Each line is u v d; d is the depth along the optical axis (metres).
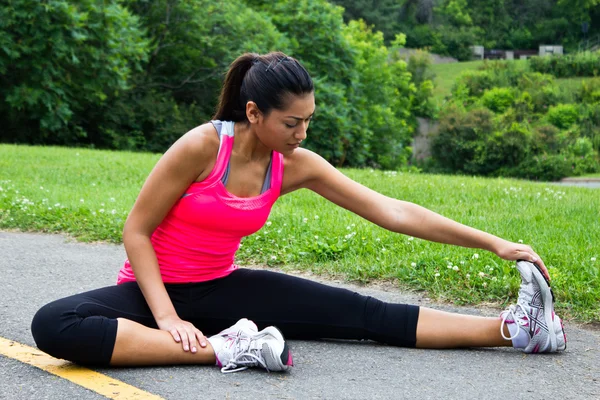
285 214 6.33
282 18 24.73
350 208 3.25
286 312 3.22
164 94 24.47
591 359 3.23
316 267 4.88
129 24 21.02
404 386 2.84
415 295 4.29
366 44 29.17
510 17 76.50
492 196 8.22
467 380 2.92
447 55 69.69
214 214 2.98
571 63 50.12
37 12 18.77
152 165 11.42
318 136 23.25
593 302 3.97
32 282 4.54
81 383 2.79
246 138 2.97
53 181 9.41
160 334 2.93
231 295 3.18
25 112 20.66
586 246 5.05
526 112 38.41
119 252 5.58
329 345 3.35
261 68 2.84
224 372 2.94
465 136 33.47
